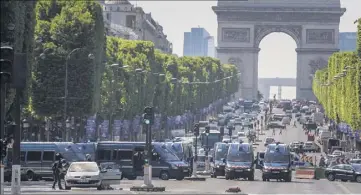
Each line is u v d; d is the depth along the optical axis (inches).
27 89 6633.9
